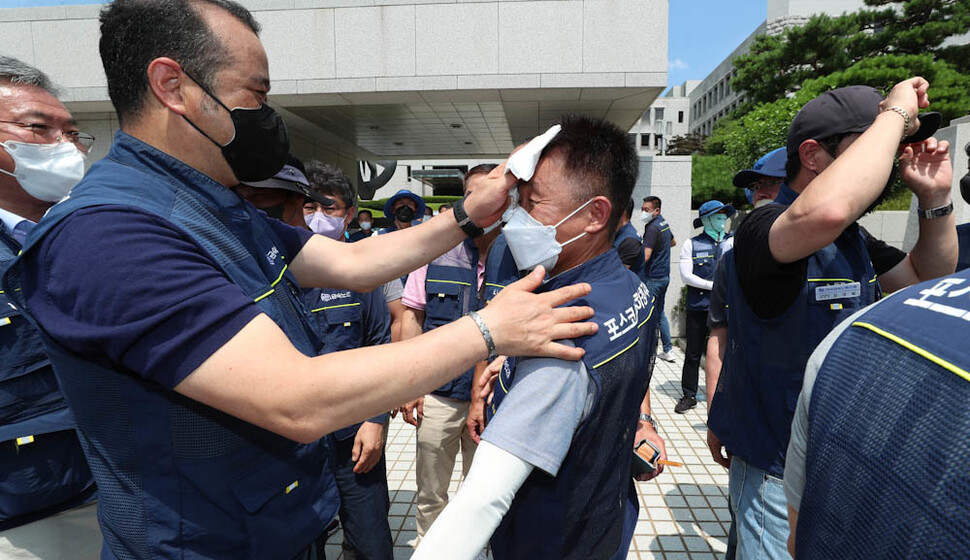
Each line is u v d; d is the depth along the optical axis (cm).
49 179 172
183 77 103
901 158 172
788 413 160
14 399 157
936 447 52
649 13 805
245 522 109
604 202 117
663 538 320
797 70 2180
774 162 234
